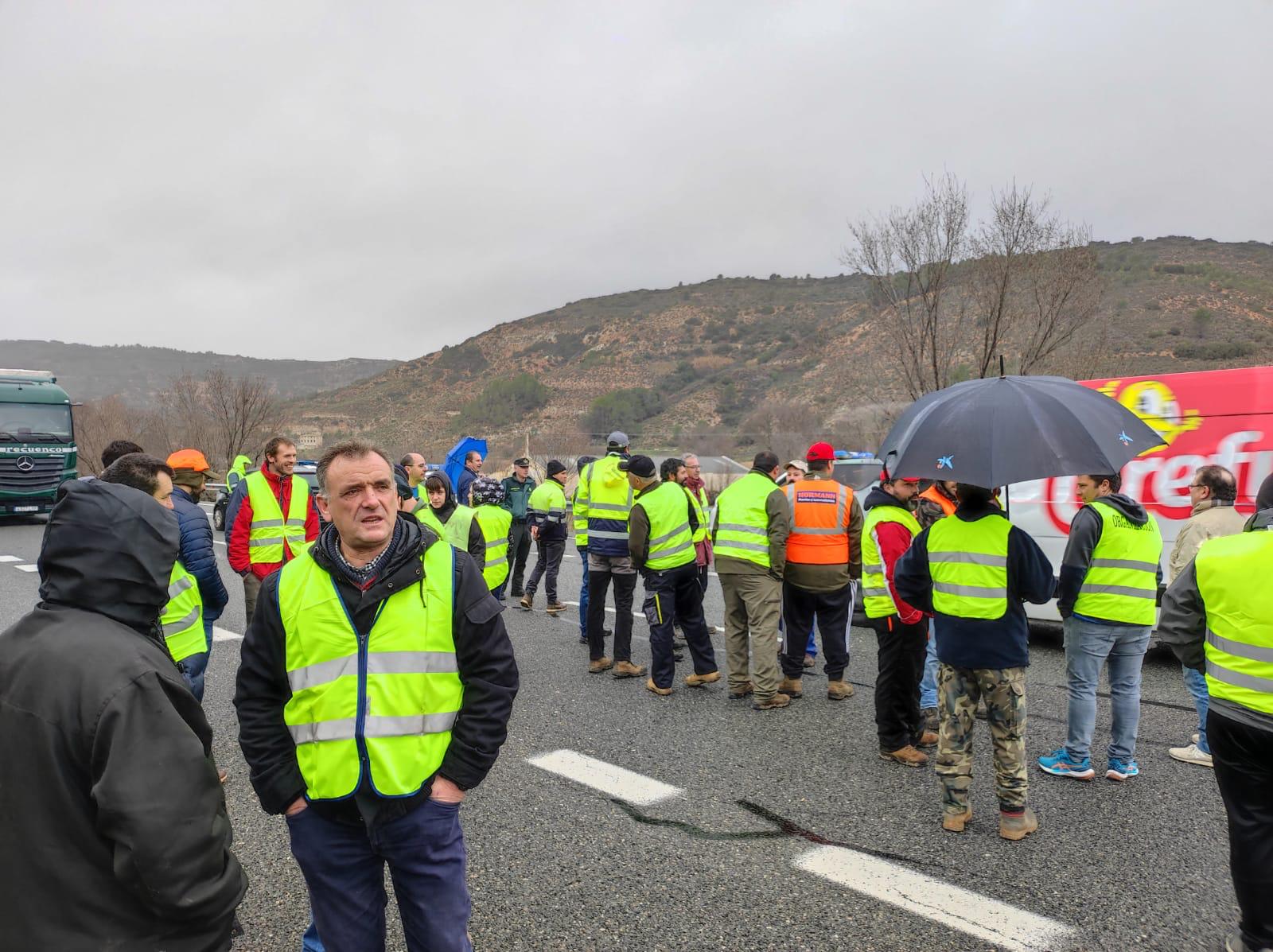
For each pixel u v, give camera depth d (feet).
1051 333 50.11
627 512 23.36
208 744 6.28
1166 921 11.03
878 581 16.65
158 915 5.48
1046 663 24.95
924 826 13.94
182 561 14.51
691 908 11.44
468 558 7.80
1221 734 9.83
